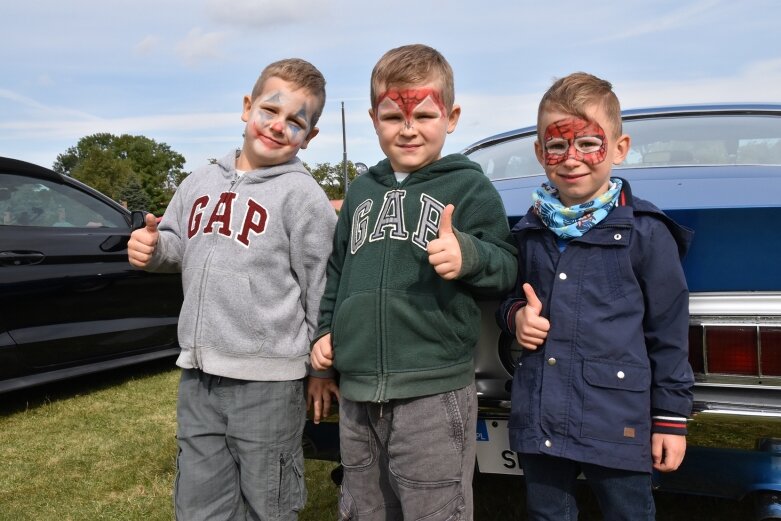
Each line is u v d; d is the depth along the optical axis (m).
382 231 1.49
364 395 1.43
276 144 1.69
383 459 1.52
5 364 3.12
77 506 2.25
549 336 1.42
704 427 1.44
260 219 1.63
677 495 2.17
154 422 3.13
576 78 1.47
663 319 1.37
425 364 1.41
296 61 1.76
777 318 1.42
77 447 2.80
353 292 1.49
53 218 3.45
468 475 1.47
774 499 1.45
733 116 2.30
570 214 1.42
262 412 1.59
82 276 3.45
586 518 2.04
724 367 1.45
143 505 2.25
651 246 1.37
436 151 1.54
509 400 1.58
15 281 3.15
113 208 3.89
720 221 1.42
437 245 1.30
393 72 1.49
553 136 1.46
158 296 3.90
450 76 1.55
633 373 1.35
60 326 3.36
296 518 1.65
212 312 1.60
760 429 1.40
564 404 1.38
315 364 1.58
